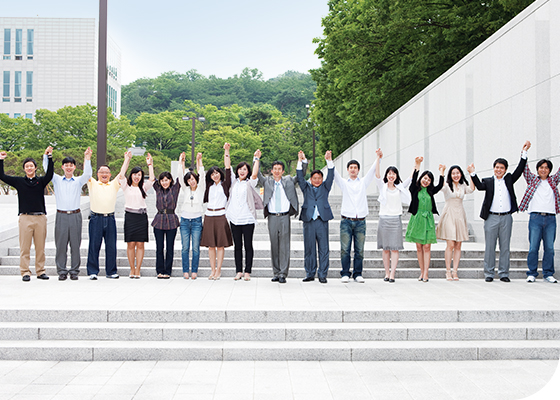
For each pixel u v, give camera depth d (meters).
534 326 5.01
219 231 7.35
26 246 7.26
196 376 4.17
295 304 5.52
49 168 7.28
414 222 7.34
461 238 7.36
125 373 4.24
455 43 17.19
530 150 8.91
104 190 7.48
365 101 20.25
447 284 7.09
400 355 4.66
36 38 59.38
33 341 4.78
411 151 16.09
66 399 3.64
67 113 48.78
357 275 7.39
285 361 4.60
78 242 7.40
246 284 7.03
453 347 4.68
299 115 100.50
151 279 7.47
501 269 7.42
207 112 76.62
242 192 7.40
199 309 5.19
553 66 8.22
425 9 17.30
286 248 7.19
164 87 115.12
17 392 3.79
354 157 27.17
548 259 7.41
